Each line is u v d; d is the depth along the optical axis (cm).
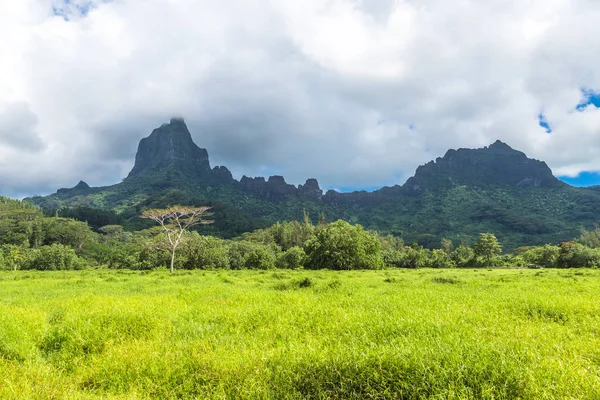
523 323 776
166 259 5194
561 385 417
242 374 502
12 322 767
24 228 8550
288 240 9875
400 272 3753
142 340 711
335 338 672
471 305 998
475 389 415
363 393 450
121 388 506
